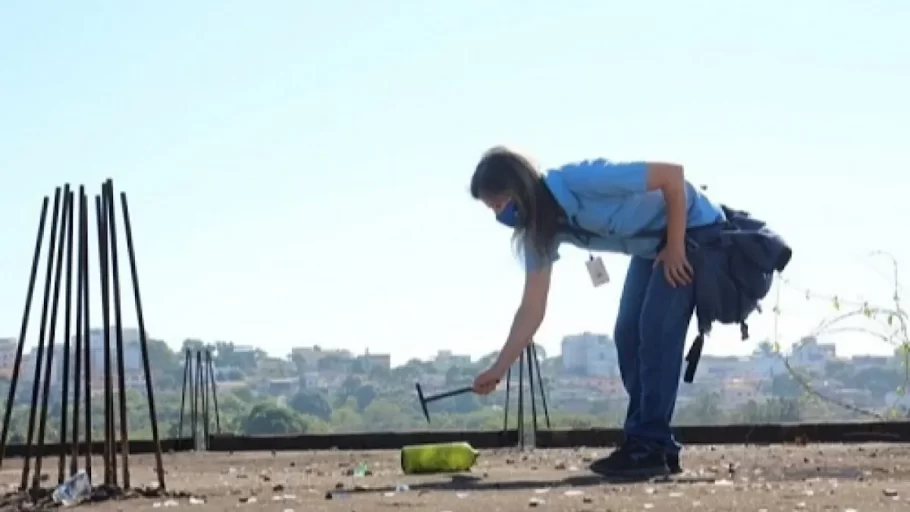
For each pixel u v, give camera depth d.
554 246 8.12
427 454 9.59
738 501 6.84
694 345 8.56
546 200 8.05
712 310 8.37
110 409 7.90
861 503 6.70
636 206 8.27
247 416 54.09
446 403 72.88
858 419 14.14
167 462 12.10
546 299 8.16
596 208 8.20
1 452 8.27
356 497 7.49
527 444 13.60
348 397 92.12
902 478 8.50
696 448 12.12
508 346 8.13
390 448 14.03
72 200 7.97
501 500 7.08
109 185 7.83
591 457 11.32
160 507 7.20
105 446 7.91
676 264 8.28
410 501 7.13
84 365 7.87
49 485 9.17
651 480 8.34
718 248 8.42
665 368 8.50
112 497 7.70
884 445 12.13
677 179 8.14
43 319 8.03
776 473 8.94
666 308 8.41
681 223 8.20
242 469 10.84
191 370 16.14
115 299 7.88
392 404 77.38
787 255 8.48
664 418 8.62
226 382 104.12
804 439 12.79
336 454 12.84
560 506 6.75
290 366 110.69
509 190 8.01
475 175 8.11
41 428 7.91
